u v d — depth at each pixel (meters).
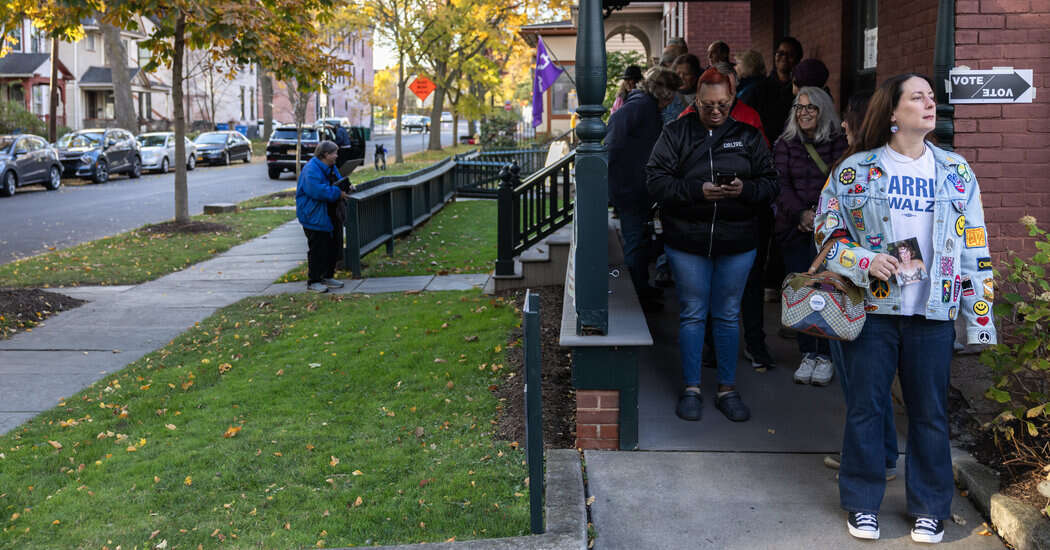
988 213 5.12
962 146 5.11
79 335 8.69
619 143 6.58
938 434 3.81
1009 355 4.58
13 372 7.39
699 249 5.00
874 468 3.87
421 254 12.88
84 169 28.23
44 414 6.25
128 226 17.92
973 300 3.68
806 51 9.58
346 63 15.77
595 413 4.83
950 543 3.85
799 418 5.18
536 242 9.86
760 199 4.94
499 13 36.16
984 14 5.03
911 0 6.39
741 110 5.00
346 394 6.38
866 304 3.73
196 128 56.03
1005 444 4.58
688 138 4.93
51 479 5.04
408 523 4.26
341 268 11.80
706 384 5.80
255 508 4.53
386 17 34.34
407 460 5.05
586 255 4.74
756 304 5.92
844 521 4.05
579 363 4.79
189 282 11.42
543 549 3.80
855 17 8.05
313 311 9.31
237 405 6.23
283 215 18.67
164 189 26.72
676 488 4.39
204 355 7.73
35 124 37.06
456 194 22.30
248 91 68.44
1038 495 3.97
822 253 3.87
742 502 4.25
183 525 4.37
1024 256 5.11
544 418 5.50
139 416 6.09
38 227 17.67
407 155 43.31
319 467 5.03
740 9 14.18
